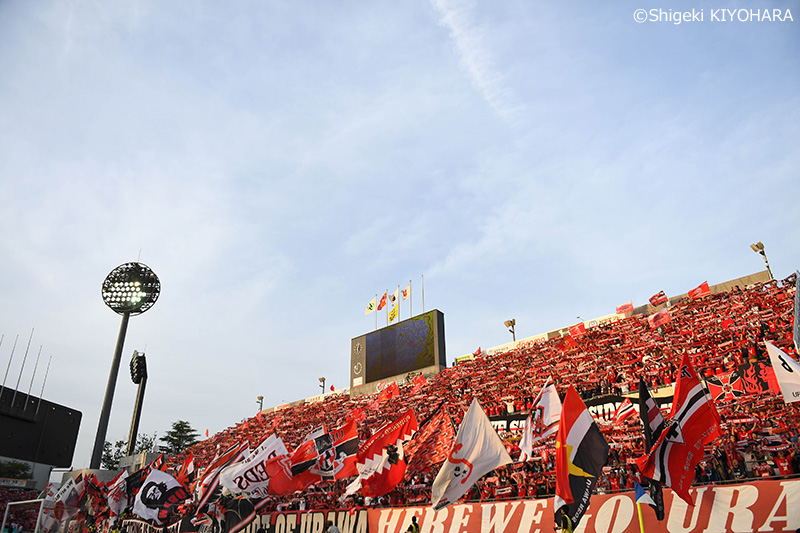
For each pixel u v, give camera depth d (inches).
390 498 1006.4
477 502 806.5
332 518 960.9
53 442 2315.5
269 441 940.6
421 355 1966.0
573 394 607.2
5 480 2063.2
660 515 540.4
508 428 1202.0
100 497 1273.4
